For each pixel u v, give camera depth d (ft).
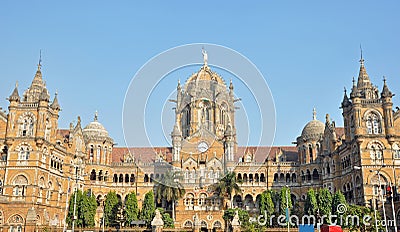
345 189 305.12
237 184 330.54
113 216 308.19
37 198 278.05
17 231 265.34
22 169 278.46
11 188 276.21
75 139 342.44
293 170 370.32
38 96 305.53
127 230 279.28
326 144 344.08
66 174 325.01
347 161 302.86
